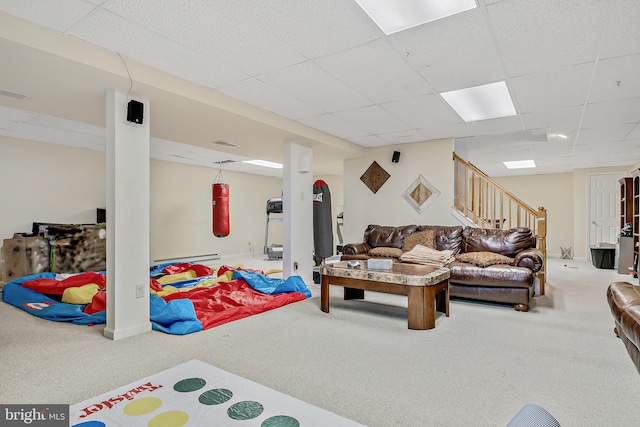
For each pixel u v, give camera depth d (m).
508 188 9.90
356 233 6.46
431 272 3.51
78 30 2.34
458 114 4.29
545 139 5.38
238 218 9.33
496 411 1.85
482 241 4.84
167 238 7.71
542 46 2.60
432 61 2.86
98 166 6.50
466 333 3.10
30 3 2.03
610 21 2.25
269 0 2.04
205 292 4.23
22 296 4.08
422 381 2.19
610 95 3.61
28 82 2.79
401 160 6.02
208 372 2.14
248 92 3.53
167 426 1.54
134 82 2.85
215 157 7.16
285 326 3.29
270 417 1.63
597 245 7.62
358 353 2.63
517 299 3.87
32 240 5.30
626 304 2.31
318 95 3.64
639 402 1.94
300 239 5.18
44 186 5.84
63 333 3.07
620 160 7.42
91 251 5.82
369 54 2.73
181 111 3.62
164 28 2.33
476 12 2.17
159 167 7.59
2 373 2.29
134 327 3.03
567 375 2.27
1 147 5.41
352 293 4.40
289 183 5.03
